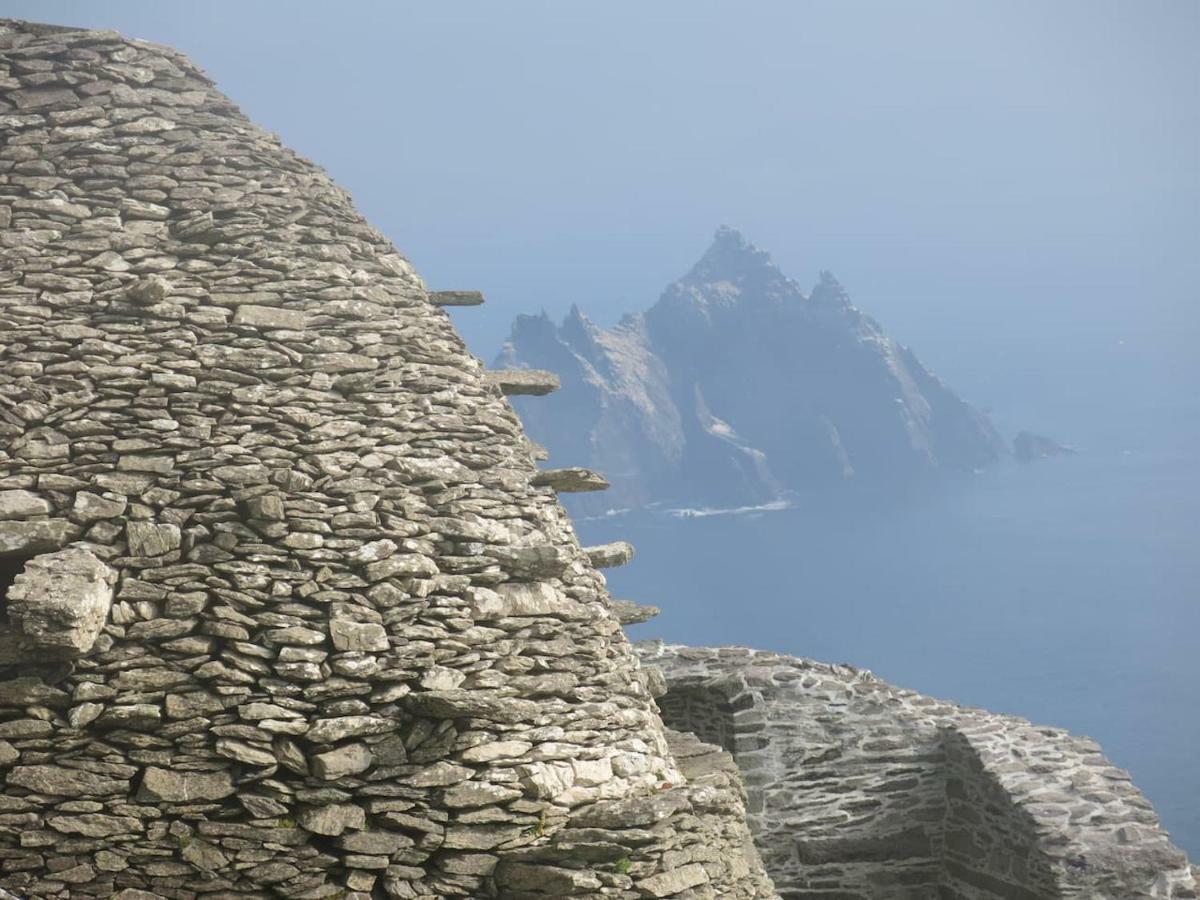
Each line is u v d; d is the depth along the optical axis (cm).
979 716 1770
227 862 1055
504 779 1105
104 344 1235
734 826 1175
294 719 1087
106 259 1303
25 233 1302
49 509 1124
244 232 1366
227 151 1431
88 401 1199
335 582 1154
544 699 1172
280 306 1329
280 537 1164
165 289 1273
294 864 1062
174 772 1061
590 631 1235
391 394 1309
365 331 1344
